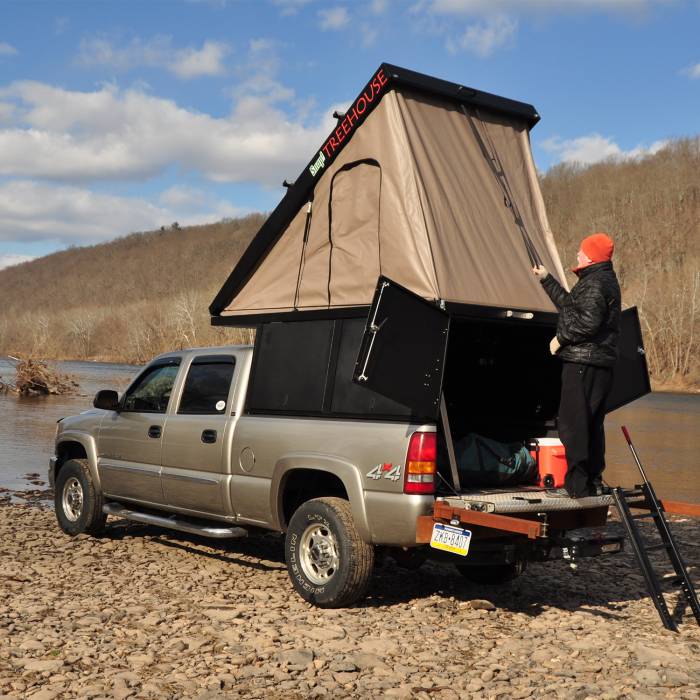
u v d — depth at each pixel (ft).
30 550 26.58
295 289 23.86
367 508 19.89
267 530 24.20
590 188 629.10
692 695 15.11
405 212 21.26
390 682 15.56
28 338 589.32
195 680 15.37
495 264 22.15
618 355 22.81
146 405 27.04
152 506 26.43
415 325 18.86
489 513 18.38
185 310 424.05
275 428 22.30
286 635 18.22
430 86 22.45
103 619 19.01
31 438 64.39
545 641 18.38
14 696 14.37
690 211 522.06
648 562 19.65
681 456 62.54
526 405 24.32
